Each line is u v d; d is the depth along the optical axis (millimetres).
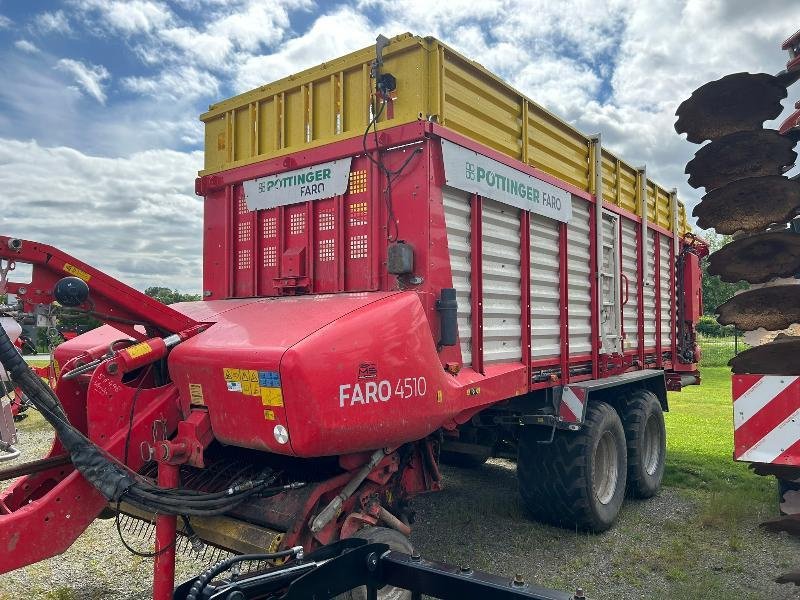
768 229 2766
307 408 2596
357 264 3693
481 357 3824
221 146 4617
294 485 3020
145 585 3861
